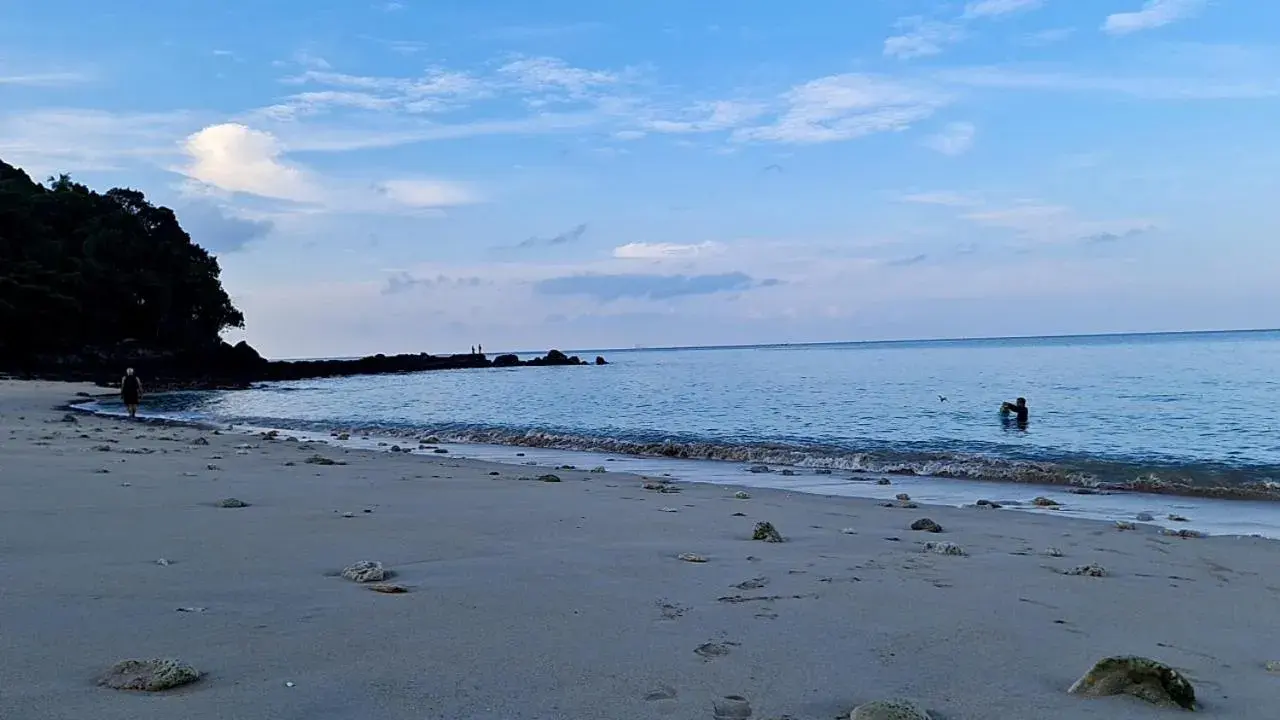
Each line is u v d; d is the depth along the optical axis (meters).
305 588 5.27
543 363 122.81
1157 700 3.70
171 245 90.12
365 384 71.31
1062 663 4.29
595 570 6.15
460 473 13.45
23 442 15.66
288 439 21.55
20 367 67.44
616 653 4.20
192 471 11.81
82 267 77.38
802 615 5.06
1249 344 131.88
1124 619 5.22
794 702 3.62
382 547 6.79
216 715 3.19
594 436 22.58
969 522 9.32
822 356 125.88
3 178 92.75
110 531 6.97
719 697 3.64
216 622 4.45
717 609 5.14
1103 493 12.65
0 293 68.88
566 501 10.03
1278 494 12.24
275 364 87.75
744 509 9.82
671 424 26.62
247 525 7.55
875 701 3.42
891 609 5.26
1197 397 33.41
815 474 15.15
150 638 4.11
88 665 3.69
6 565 5.59
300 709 3.30
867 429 23.86
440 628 4.52
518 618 4.77
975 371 62.03
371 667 3.85
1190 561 7.21
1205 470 14.71
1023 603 5.52
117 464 12.32
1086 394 36.62
